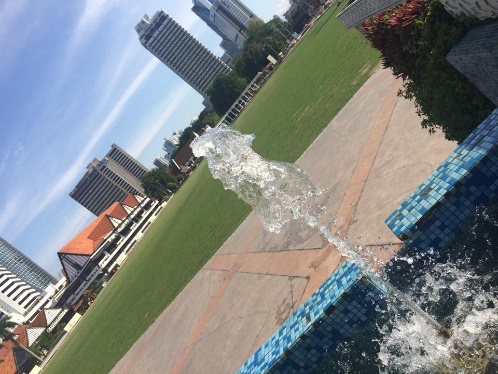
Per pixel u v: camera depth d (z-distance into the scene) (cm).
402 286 430
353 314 439
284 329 489
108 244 6919
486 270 370
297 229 848
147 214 7331
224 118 6444
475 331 344
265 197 416
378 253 530
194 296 1132
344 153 926
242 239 1148
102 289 5481
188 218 2516
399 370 378
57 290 8644
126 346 1377
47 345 4800
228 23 15788
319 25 4969
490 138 389
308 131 1408
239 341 702
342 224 680
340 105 1288
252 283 835
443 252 411
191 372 770
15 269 16188
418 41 488
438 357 353
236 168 402
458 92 466
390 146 746
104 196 14488
